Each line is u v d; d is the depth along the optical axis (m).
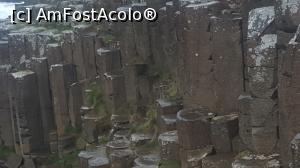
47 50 46.53
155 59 39.53
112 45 42.84
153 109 37.00
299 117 20.97
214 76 28.14
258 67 23.14
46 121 47.03
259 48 23.08
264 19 23.53
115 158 33.41
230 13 27.59
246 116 24.78
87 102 43.25
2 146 49.62
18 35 49.22
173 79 36.00
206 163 25.62
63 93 45.34
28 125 46.34
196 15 28.62
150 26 39.34
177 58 34.09
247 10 26.05
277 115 22.92
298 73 20.70
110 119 40.72
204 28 28.30
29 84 46.16
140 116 38.22
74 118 45.09
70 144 44.56
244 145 25.20
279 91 21.73
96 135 41.22
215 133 26.61
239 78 26.80
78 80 45.66
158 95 36.53
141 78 39.09
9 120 48.94
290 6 21.48
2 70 48.66
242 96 25.30
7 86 48.50
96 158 35.84
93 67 44.06
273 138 23.22
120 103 40.28
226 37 26.89
